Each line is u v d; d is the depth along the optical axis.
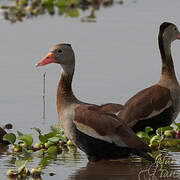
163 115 13.55
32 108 15.24
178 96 13.86
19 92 16.25
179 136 13.83
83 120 12.05
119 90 16.22
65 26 22.56
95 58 18.81
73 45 20.02
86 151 12.23
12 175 11.47
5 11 25.69
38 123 14.34
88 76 17.33
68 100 12.47
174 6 25.72
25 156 12.55
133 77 17.22
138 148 11.80
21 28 22.34
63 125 12.38
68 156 12.72
